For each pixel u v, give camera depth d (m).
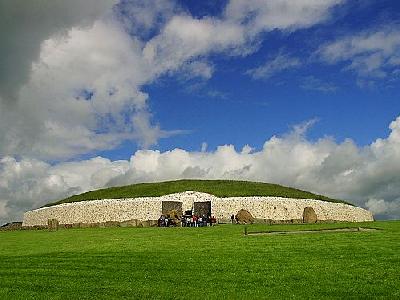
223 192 77.50
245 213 66.69
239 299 19.30
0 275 24.64
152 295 20.09
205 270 24.88
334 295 19.64
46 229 63.12
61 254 31.25
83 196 85.12
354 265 25.17
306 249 30.61
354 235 37.28
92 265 26.89
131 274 24.27
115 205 72.50
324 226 47.19
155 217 69.81
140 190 82.06
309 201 74.25
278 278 22.69
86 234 46.59
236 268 25.19
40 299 19.83
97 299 19.66
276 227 47.09
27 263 28.00
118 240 38.91
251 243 34.09
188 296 19.84
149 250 32.12
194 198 72.50
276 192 79.31
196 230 46.00
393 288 20.45
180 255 29.64
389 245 31.42
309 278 22.52
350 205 80.44
